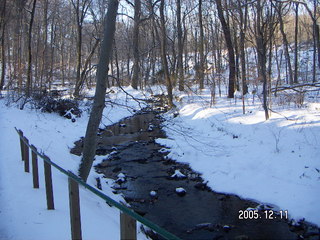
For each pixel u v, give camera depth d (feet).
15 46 80.02
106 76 22.57
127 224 8.68
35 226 14.28
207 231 19.56
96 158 36.11
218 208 22.70
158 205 23.63
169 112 58.34
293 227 19.34
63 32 122.01
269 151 29.22
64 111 52.85
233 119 41.42
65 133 44.55
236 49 67.41
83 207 17.42
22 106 50.26
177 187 27.12
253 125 37.17
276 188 23.76
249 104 49.70
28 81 54.95
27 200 17.12
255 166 27.71
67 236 13.56
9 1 71.20
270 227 19.63
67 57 128.47
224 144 34.73
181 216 21.71
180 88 70.49
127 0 24.47
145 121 58.39
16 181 20.10
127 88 81.97
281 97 50.19
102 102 22.70
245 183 25.58
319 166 24.53
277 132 32.86
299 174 24.50
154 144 42.06
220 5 53.06
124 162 34.68
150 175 30.30
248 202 23.34
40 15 95.40
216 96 63.67
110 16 21.97
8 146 28.91
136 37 72.43
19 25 73.10
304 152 26.99
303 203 21.18
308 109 39.78
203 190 26.25
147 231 19.56
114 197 23.66
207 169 29.81
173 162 33.94
